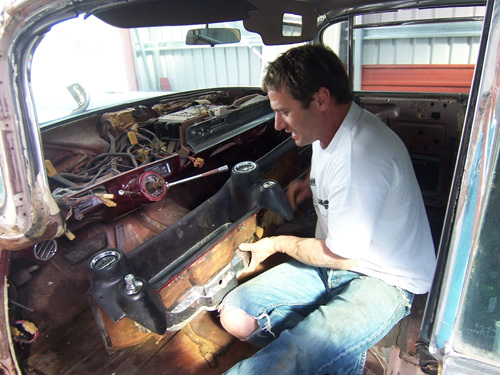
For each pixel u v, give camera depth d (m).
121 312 1.15
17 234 0.91
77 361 1.42
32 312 1.44
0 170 0.86
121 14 1.39
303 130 1.24
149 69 8.08
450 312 0.74
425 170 2.47
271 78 1.16
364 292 1.30
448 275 0.72
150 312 1.12
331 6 1.76
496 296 0.70
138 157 1.78
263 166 1.77
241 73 7.32
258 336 1.42
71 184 1.54
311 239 1.38
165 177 1.64
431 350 0.79
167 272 1.35
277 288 1.46
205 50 7.39
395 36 5.24
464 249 0.69
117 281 1.16
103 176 1.61
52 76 7.36
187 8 1.40
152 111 2.13
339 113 1.21
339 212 1.21
